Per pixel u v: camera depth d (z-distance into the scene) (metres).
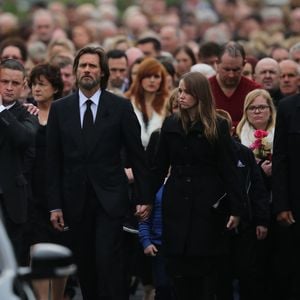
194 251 28.19
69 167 28.56
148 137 34.56
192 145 28.30
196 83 28.12
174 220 28.36
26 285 22.14
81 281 28.94
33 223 30.16
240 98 33.69
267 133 31.00
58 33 52.88
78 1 82.38
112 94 28.89
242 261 29.48
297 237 29.42
